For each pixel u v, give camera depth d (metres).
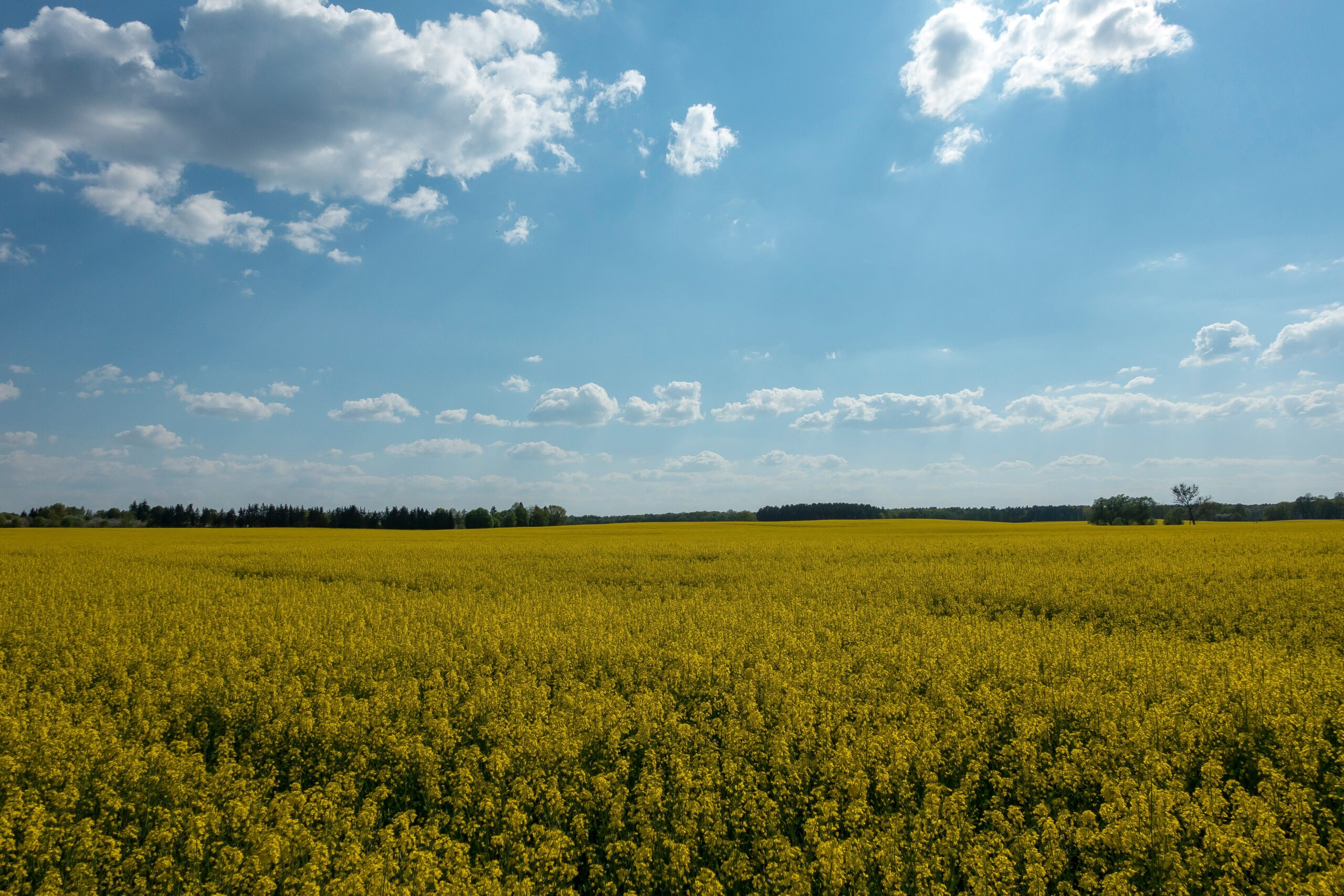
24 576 22.84
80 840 6.02
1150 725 7.82
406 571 26.16
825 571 25.16
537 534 60.12
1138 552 30.44
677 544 40.19
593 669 11.09
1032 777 7.00
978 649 11.96
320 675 10.49
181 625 14.64
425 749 7.37
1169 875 5.47
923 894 5.25
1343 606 16.36
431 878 5.38
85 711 9.30
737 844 5.99
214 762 8.38
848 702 9.23
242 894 5.56
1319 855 5.58
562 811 6.63
